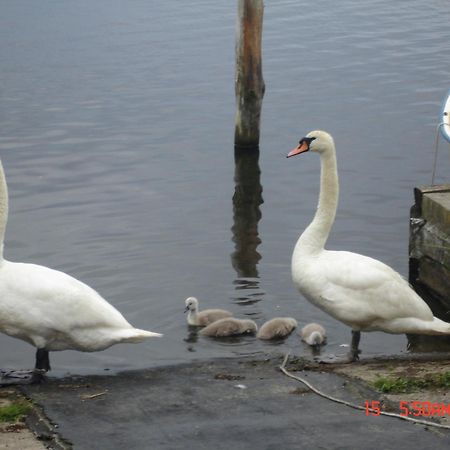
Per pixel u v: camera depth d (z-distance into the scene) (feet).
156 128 65.05
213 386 27.12
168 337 36.70
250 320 37.14
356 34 88.12
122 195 53.26
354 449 21.83
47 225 48.42
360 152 59.21
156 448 22.12
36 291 27.91
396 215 49.65
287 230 48.80
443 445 21.99
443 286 40.55
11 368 33.35
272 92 72.13
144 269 43.16
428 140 61.05
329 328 37.37
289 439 22.52
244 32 61.05
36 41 86.58
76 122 65.98
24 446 22.36
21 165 57.88
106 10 97.66
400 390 26.25
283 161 59.82
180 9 97.09
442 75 74.79
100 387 27.48
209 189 54.80
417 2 101.09
